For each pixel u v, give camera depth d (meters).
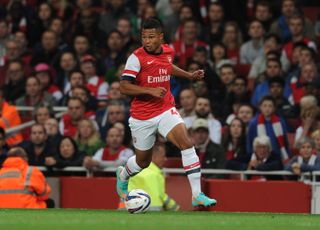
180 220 32.84
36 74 66.56
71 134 59.50
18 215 35.91
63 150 54.41
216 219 34.19
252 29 66.94
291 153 54.84
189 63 62.69
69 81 66.38
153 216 35.44
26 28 74.94
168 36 70.25
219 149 53.09
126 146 57.25
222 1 72.44
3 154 53.38
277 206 49.12
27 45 74.69
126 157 53.78
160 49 37.81
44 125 58.12
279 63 61.06
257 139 51.06
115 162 53.19
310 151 50.28
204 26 71.06
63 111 63.16
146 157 38.72
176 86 61.66
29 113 65.00
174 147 54.84
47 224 30.19
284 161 54.19
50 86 66.50
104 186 52.00
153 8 70.56
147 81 37.59
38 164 55.31
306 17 70.25
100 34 71.88
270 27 68.75
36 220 32.28
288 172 50.28
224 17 72.44
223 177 53.03
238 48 68.06
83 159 54.22
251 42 67.31
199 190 37.50
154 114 37.69
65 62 67.50
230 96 60.72
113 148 54.09
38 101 65.19
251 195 49.44
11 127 60.88
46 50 70.44
